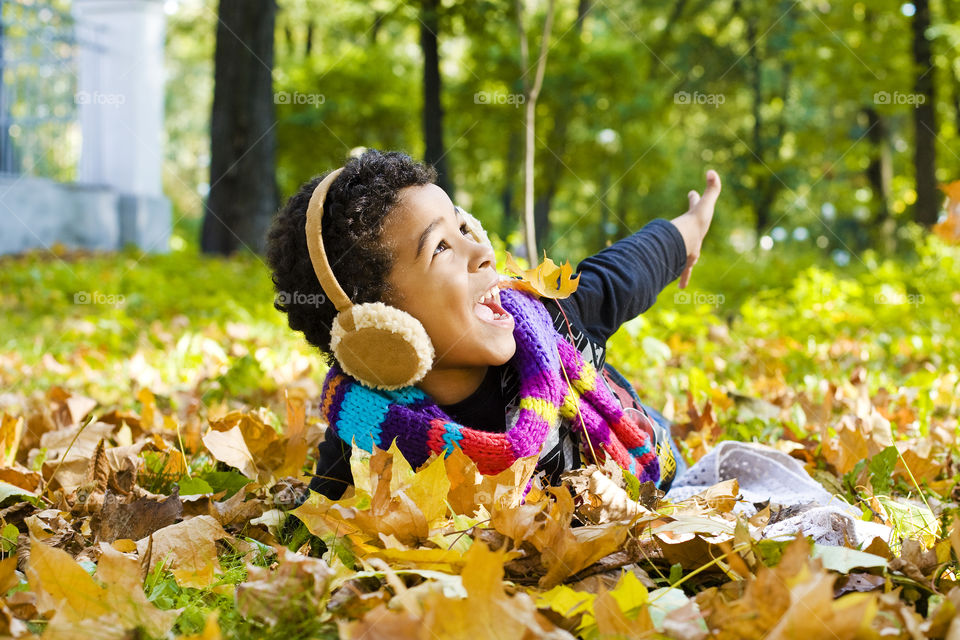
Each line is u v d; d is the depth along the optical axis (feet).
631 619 4.59
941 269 27.07
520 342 6.17
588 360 6.80
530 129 13.57
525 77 13.76
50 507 7.68
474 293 5.86
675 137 71.92
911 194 60.64
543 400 6.06
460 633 4.26
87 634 4.51
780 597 4.34
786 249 47.62
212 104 40.01
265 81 39.93
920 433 10.10
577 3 58.75
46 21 43.57
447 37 43.70
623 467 6.59
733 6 60.44
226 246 40.09
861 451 8.39
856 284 25.46
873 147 53.83
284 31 74.59
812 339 17.60
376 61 69.00
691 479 7.45
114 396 13.64
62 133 47.09
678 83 60.80
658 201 78.95
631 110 58.34
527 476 5.84
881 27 42.63
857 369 12.43
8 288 28.60
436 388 6.22
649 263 7.45
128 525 6.46
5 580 5.24
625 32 67.00
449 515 5.81
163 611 4.84
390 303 5.82
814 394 12.05
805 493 6.95
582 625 4.68
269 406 11.72
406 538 5.44
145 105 47.37
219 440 7.76
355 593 4.91
